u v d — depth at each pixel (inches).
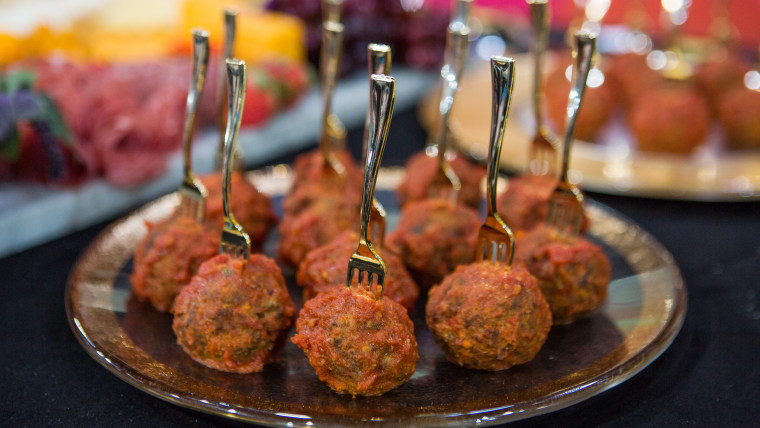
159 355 12.2
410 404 11.3
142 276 13.5
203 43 12.8
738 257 16.6
